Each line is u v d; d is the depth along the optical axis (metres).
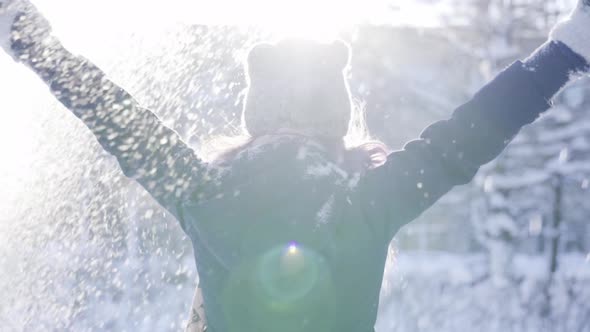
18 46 2.11
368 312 2.02
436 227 22.30
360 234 2.00
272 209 1.99
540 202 19.42
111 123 2.05
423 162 2.12
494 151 2.17
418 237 22.14
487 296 15.70
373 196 2.05
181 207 2.05
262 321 1.96
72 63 2.10
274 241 1.96
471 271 17.58
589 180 19.48
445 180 2.12
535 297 14.88
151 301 8.43
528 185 19.41
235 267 1.98
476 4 20.05
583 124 19.67
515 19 19.78
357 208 2.03
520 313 13.35
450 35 21.42
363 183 2.07
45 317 5.70
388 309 12.12
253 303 1.96
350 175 2.08
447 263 18.50
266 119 2.13
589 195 21.16
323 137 2.14
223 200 2.01
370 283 2.01
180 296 8.78
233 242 1.99
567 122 19.66
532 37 20.70
